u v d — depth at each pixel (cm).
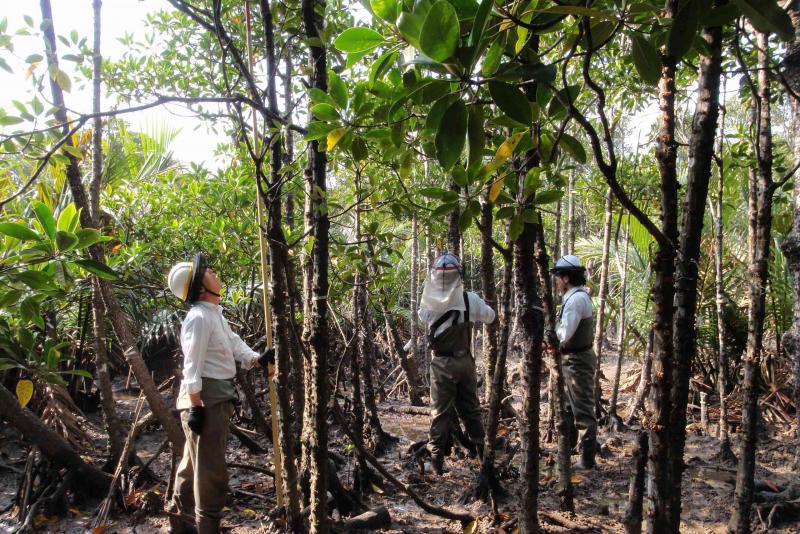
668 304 196
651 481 207
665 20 155
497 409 439
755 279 325
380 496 461
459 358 496
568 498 418
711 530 405
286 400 346
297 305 568
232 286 649
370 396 580
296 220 615
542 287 392
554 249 625
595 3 163
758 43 335
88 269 262
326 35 257
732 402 671
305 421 362
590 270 946
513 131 254
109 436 473
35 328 536
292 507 353
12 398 423
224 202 591
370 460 394
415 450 556
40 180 506
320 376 289
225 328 381
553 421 590
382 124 206
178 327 734
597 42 167
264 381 755
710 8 144
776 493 437
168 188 654
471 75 138
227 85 275
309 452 366
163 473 510
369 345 580
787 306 643
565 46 187
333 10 377
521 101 141
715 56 194
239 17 438
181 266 375
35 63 237
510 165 232
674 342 206
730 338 693
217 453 361
